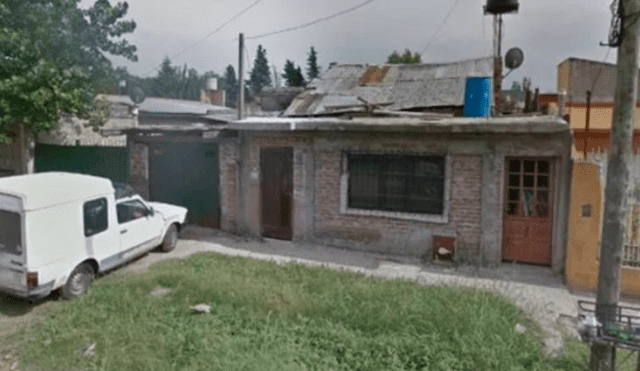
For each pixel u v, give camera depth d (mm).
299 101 14492
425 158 8766
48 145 13719
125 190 9391
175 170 11836
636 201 6840
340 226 9656
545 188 8164
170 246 9250
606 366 4273
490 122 7535
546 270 8117
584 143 11625
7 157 14375
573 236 7168
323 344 5062
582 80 15250
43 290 6051
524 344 5012
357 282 7102
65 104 11430
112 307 6105
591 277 7074
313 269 7824
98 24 12297
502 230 8398
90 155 12883
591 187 7000
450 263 8453
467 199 8445
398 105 12836
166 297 6477
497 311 5746
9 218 5930
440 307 5855
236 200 10828
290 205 10320
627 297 6910
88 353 4922
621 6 4109
